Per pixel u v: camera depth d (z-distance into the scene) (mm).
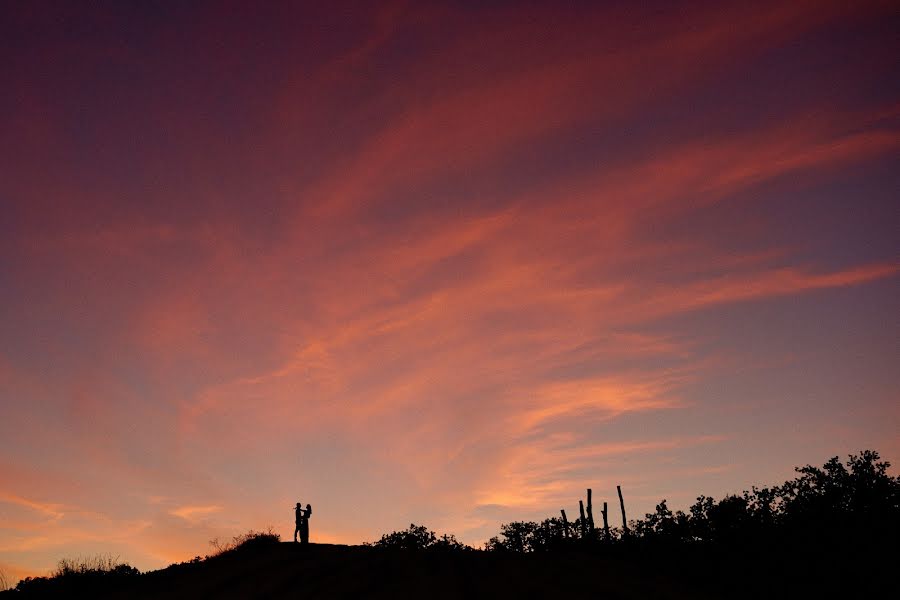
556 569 25000
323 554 29469
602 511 35594
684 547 26438
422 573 24516
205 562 27672
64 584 22703
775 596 19562
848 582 19625
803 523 22641
